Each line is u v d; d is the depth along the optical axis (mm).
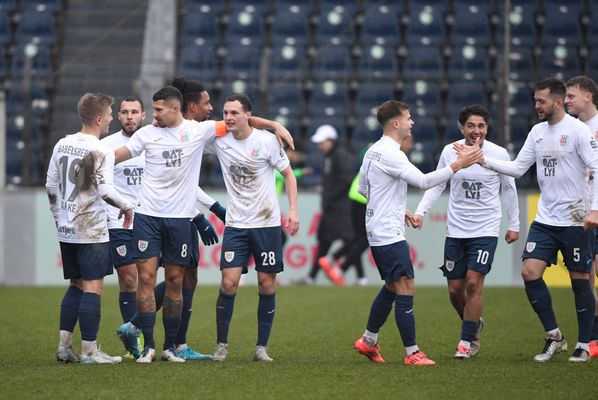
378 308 30359
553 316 30828
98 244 29750
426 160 66938
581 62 71688
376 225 29891
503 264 57844
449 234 32312
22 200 58281
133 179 32719
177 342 31562
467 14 76000
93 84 67312
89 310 29750
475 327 31469
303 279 59031
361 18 76062
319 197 58844
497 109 61812
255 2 77938
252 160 30266
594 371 28172
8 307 46688
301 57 72750
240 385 25609
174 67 68312
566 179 30453
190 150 29938
